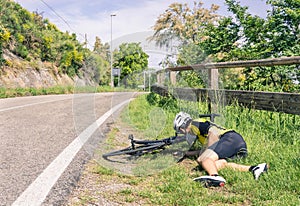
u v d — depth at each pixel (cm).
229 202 228
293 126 392
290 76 566
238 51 672
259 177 265
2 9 2386
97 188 254
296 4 652
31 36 2677
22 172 290
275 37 648
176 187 252
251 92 429
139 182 269
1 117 688
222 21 764
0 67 2033
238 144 312
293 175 262
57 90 2212
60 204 222
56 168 302
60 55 2914
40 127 543
